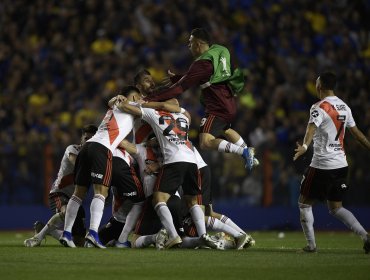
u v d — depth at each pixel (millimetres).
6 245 37938
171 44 76500
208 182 37500
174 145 34656
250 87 74812
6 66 76125
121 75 73438
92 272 25438
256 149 65875
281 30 80312
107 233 37750
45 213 64125
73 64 75562
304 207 33719
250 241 35094
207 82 37094
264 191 65625
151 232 36031
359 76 75250
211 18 78500
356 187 65688
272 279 24234
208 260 29234
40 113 70438
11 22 78812
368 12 84125
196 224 35125
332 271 26078
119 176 35562
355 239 49312
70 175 38250
